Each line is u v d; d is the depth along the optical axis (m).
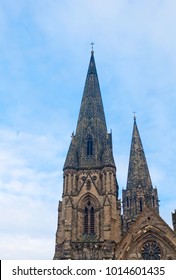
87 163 97.38
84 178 94.69
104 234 83.31
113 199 89.44
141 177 122.19
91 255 82.06
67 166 96.12
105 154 97.44
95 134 103.75
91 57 127.31
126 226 114.12
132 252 79.19
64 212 88.56
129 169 125.88
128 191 120.88
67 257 80.69
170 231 80.00
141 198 118.00
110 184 91.50
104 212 86.56
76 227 86.81
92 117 108.44
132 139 132.00
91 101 112.94
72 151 100.06
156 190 124.50
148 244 79.94
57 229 88.19
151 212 82.62
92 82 118.75
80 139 104.12
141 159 126.38
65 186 93.06
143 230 80.81
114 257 79.12
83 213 89.44
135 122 135.88
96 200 90.12
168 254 78.19
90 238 84.88
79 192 91.94
